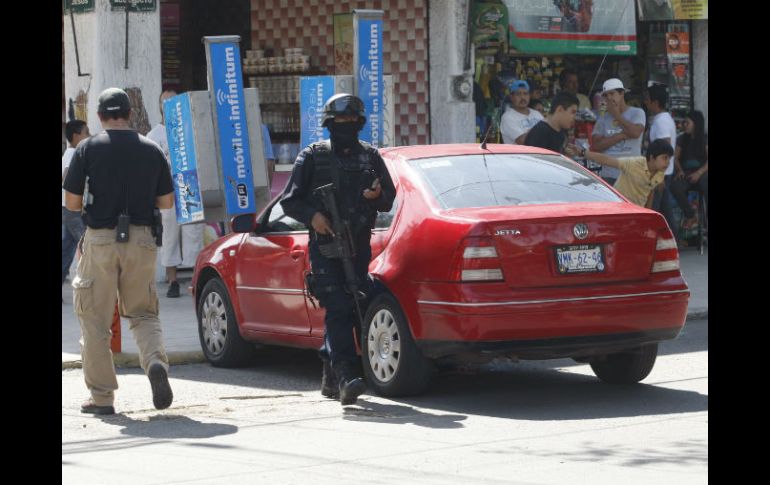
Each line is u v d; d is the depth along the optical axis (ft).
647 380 80.18
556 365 87.25
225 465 56.90
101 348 70.44
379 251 74.38
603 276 70.38
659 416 67.62
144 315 70.90
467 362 71.77
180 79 151.64
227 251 88.17
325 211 71.72
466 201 73.20
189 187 103.24
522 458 57.00
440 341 70.38
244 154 101.91
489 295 68.54
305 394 77.61
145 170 70.18
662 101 146.92
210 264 89.45
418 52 139.03
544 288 69.36
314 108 107.45
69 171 69.41
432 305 70.28
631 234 71.10
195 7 151.33
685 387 77.51
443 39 137.28
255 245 85.15
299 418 68.90
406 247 72.54
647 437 61.72
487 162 77.41
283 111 144.46
